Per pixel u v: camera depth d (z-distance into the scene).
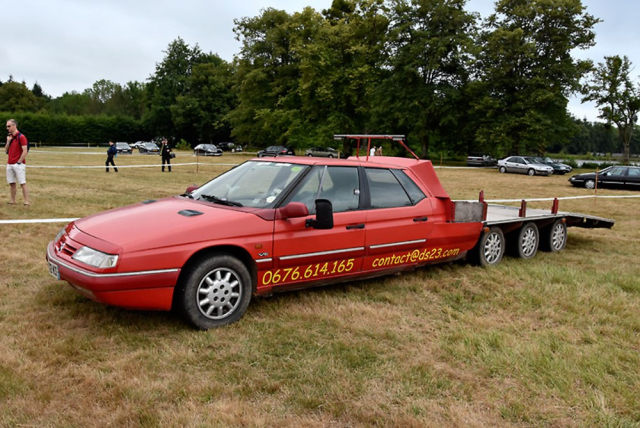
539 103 40.12
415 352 3.87
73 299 4.67
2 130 69.56
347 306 4.82
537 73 41.06
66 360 3.48
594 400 3.21
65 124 75.25
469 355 3.82
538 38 41.31
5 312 4.30
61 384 3.15
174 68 76.69
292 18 50.12
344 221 4.89
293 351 3.79
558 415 3.05
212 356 3.64
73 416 2.81
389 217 5.27
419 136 45.81
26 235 7.35
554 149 109.12
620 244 9.05
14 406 2.88
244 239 4.24
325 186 4.94
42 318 4.21
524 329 4.47
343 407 3.02
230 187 5.04
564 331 4.43
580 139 110.75
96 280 3.66
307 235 4.61
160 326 4.15
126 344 3.79
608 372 3.68
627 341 4.28
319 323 4.38
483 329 4.38
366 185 5.25
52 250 4.28
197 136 76.75
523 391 3.33
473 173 32.91
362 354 3.79
